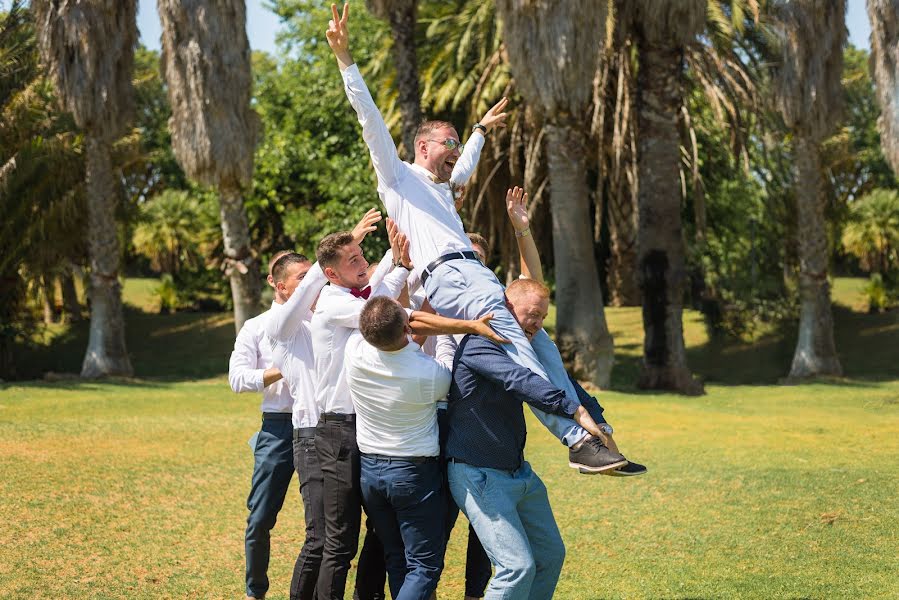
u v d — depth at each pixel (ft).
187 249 128.98
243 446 37.22
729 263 97.86
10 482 28.99
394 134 88.38
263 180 103.60
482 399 14.43
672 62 64.90
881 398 59.57
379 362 14.39
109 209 78.07
